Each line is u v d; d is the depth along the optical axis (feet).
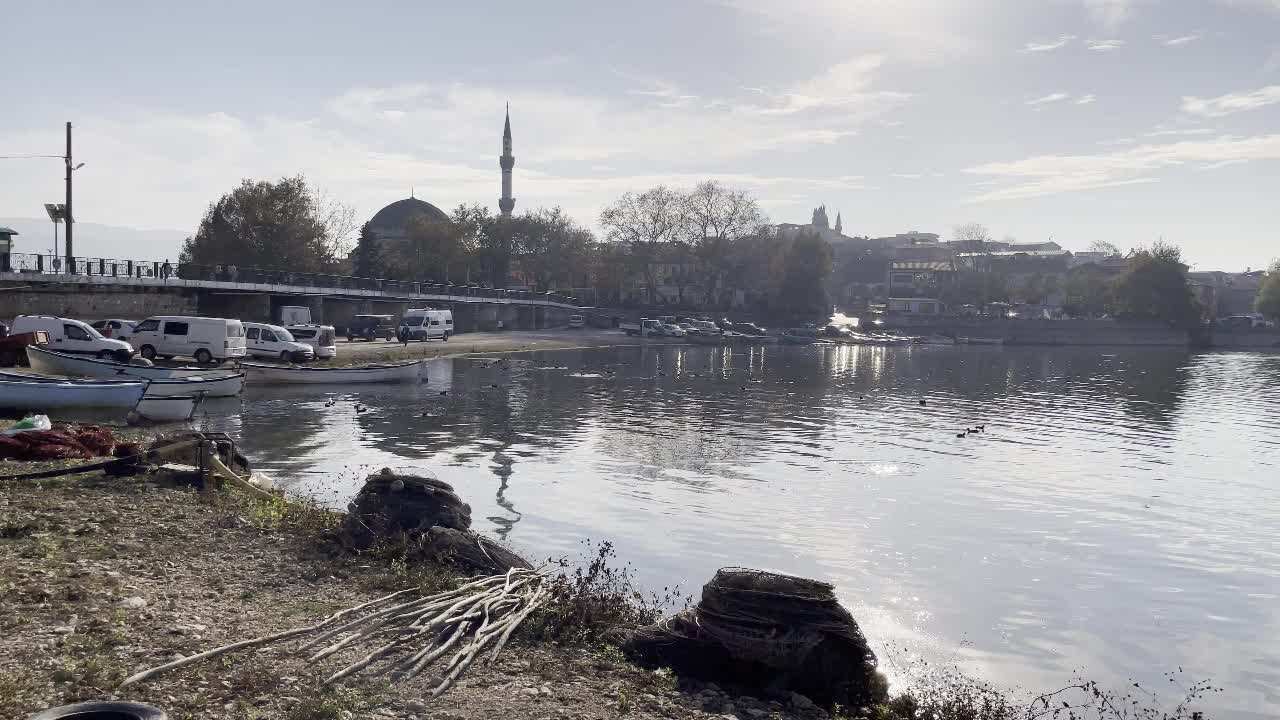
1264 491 105.40
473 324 384.88
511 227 474.49
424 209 572.51
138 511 58.18
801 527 81.92
